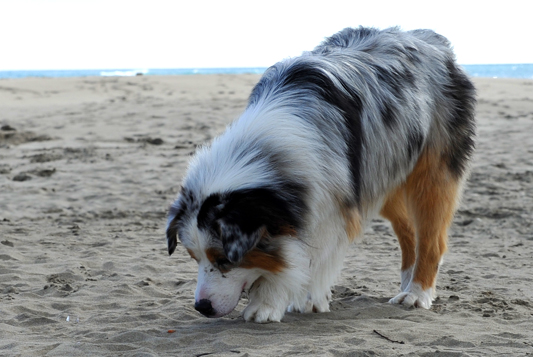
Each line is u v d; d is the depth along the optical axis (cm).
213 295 427
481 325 451
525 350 382
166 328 446
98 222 879
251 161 429
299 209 432
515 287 583
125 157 1372
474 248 759
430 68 544
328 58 499
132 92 3016
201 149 466
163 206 979
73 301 521
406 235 577
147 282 581
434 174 538
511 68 15325
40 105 2483
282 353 375
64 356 386
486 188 1088
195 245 427
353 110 475
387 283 607
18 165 1288
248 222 407
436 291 574
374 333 426
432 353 373
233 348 392
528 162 1301
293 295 460
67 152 1444
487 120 1912
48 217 903
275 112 454
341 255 473
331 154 452
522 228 855
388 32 558
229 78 3681
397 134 502
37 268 632
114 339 420
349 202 463
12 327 454
